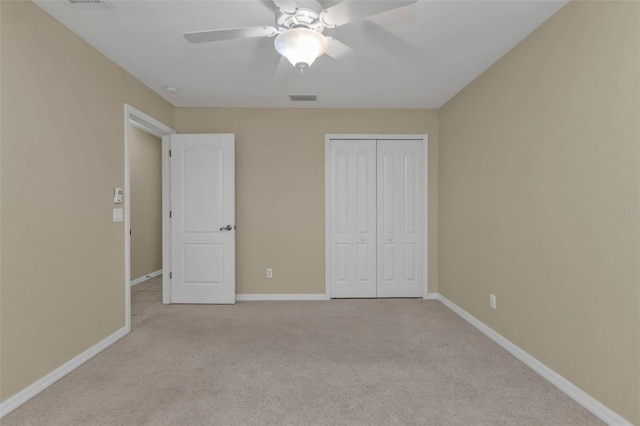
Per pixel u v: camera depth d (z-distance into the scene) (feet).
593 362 5.85
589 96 5.90
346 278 13.24
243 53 8.52
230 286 12.42
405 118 13.11
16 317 6.07
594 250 5.83
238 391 6.49
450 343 8.82
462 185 11.02
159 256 18.31
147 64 9.12
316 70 9.55
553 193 6.82
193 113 12.86
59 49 7.07
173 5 6.49
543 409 5.91
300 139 13.05
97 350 8.20
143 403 6.09
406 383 6.78
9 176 5.94
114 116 8.98
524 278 7.77
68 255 7.34
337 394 6.39
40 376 6.55
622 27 5.25
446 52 8.46
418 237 13.24
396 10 6.65
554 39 6.75
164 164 12.51
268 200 13.05
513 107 8.19
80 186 7.72
